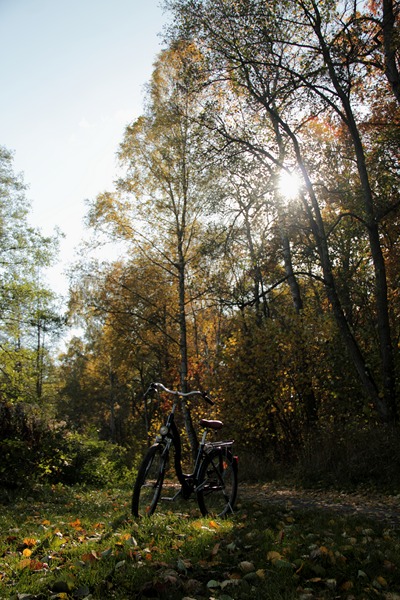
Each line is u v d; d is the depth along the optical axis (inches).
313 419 636.7
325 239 577.0
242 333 681.0
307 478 500.7
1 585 132.6
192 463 746.8
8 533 208.1
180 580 137.5
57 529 209.3
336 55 541.3
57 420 542.3
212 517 241.9
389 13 542.3
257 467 594.6
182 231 772.0
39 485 406.9
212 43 552.7
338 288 701.3
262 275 796.6
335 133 762.2
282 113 589.9
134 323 920.3
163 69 786.2
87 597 125.5
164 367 1114.7
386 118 725.3
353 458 480.7
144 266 860.0
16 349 850.1
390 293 714.2
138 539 185.9
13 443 426.3
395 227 700.0
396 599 131.1
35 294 853.8
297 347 631.2
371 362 602.5
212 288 689.0
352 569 154.2
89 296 821.2
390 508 323.3
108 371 1697.8
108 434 1996.8
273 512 279.4
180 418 997.2
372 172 600.4
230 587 136.8
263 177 568.4
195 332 1079.0
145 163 775.1
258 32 528.7
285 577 143.3
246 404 637.9
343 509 316.2
